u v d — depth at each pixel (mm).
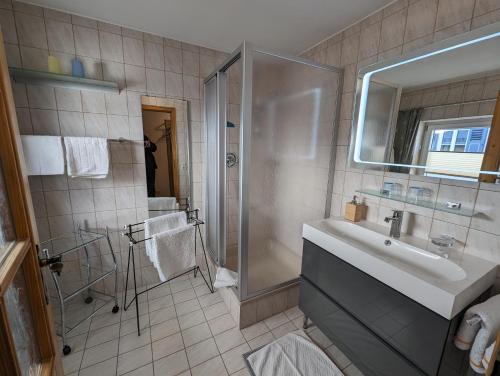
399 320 959
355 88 1549
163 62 1795
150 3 1362
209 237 2188
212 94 1826
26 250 594
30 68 1424
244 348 1449
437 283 838
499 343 692
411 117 1257
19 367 466
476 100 1016
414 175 1275
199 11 1438
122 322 1656
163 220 1752
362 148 1524
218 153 1785
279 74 1494
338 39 1670
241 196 1448
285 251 1821
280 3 1340
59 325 1617
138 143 1822
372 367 1102
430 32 1160
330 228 1524
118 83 1675
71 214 1694
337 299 1280
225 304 1847
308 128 1700
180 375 1282
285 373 1281
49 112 1508
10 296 529
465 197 1088
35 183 1558
